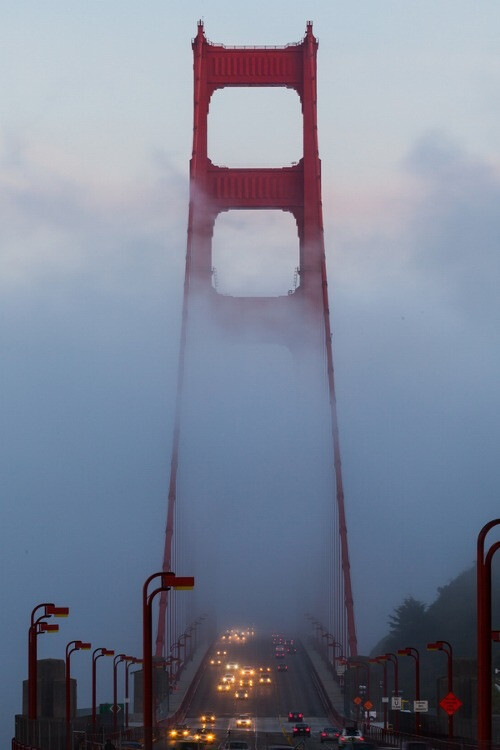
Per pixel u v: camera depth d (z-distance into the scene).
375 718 115.06
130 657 107.88
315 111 193.50
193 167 193.25
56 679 96.19
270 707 141.38
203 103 194.00
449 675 76.81
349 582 175.75
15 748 65.00
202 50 193.75
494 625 185.12
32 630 69.12
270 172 194.62
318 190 192.50
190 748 71.44
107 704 107.44
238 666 185.88
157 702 119.75
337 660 160.00
